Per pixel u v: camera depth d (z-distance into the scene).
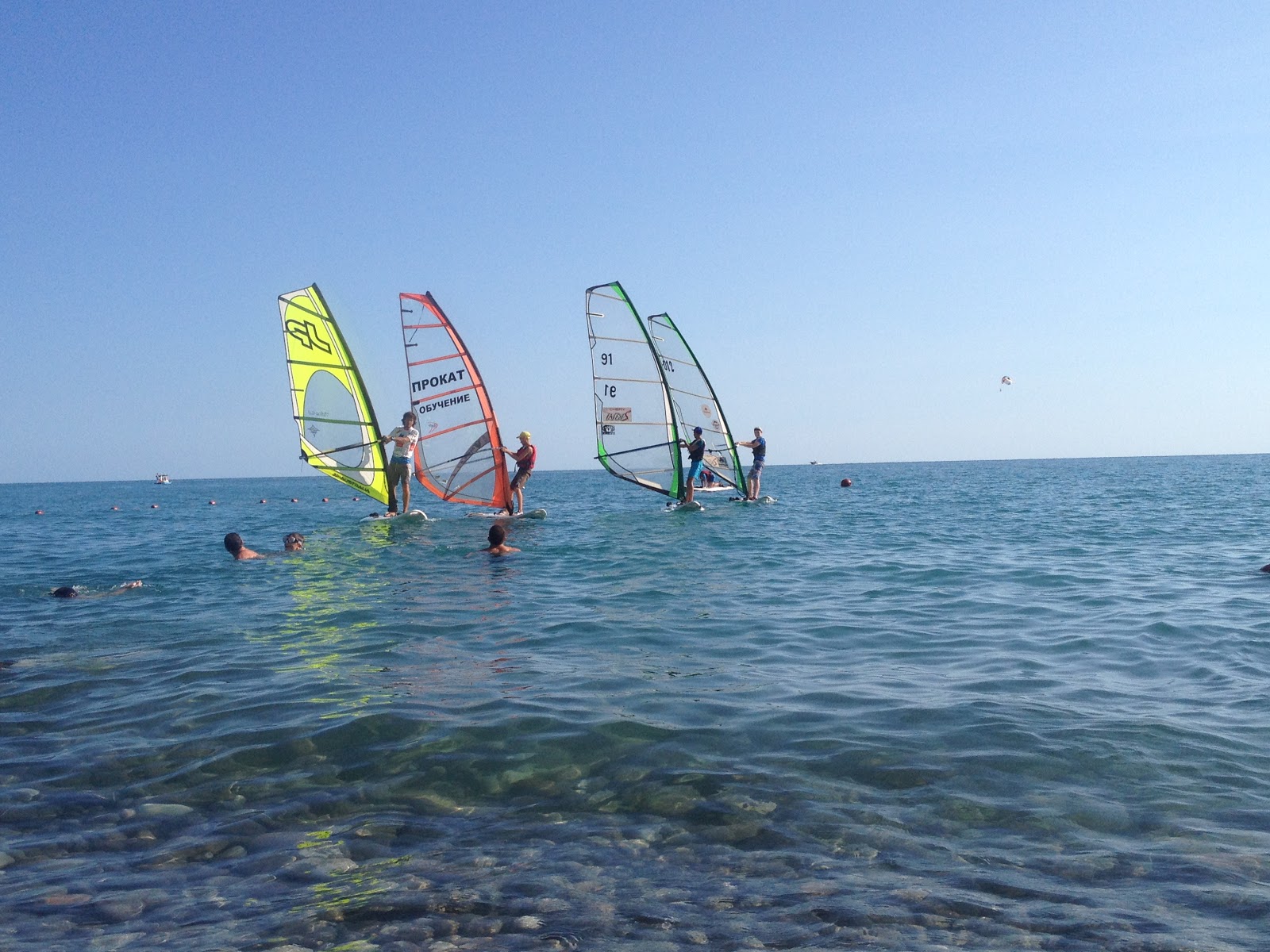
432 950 3.21
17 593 11.88
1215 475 60.53
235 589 11.71
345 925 3.39
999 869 3.78
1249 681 6.73
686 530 19.47
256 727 5.79
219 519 30.12
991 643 8.21
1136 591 10.90
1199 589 10.98
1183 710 6.00
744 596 10.90
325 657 7.76
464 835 4.20
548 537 17.88
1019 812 4.36
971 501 32.09
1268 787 4.62
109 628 9.20
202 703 6.38
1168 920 3.34
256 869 3.89
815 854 3.94
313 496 61.41
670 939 3.25
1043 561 13.95
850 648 8.07
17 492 110.62
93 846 4.13
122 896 3.66
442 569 13.35
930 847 3.99
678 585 11.77
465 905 3.53
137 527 26.47
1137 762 5.00
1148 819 4.25
